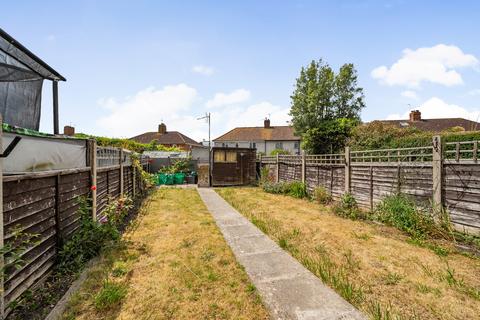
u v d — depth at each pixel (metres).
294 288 3.33
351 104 27.98
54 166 3.59
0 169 2.29
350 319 2.68
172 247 4.78
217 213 7.93
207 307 2.88
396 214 6.18
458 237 5.03
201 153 20.94
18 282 2.67
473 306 2.95
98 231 4.39
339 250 4.73
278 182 13.45
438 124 26.75
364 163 7.74
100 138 19.48
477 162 4.74
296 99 28.56
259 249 4.78
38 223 3.13
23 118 4.82
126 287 3.23
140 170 11.33
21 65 4.12
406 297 3.14
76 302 2.86
